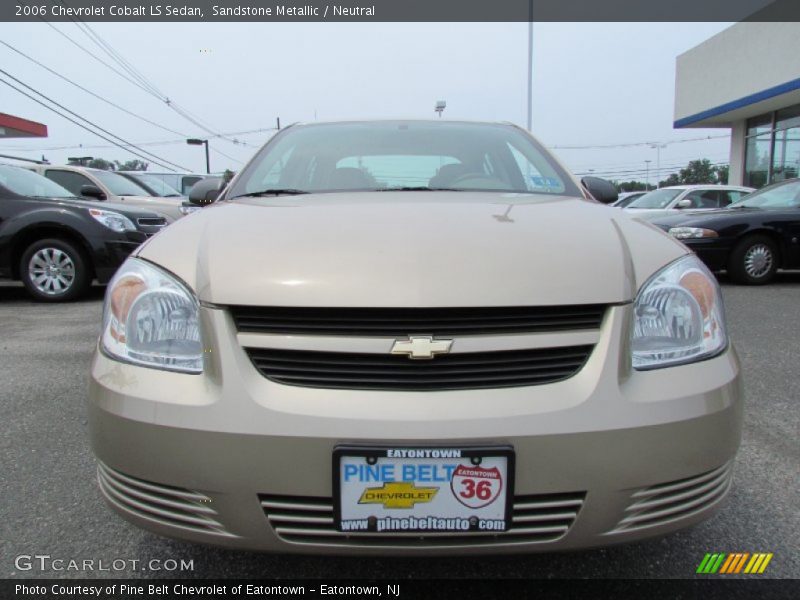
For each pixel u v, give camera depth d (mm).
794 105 14680
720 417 1514
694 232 7512
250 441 1406
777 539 1981
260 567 1872
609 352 1472
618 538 1474
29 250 6500
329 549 1447
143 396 1490
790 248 7520
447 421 1389
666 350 1542
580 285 1506
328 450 1395
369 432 1386
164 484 1479
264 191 2469
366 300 1450
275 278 1503
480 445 1386
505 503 1405
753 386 3457
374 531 1420
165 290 1577
